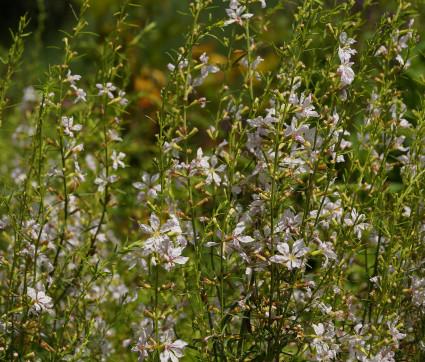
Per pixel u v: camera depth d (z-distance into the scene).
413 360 1.03
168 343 0.97
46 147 1.03
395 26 1.00
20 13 3.19
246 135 1.03
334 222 1.00
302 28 1.00
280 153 0.99
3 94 1.06
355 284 1.12
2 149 1.28
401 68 1.03
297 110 0.96
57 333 1.09
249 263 0.99
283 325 0.99
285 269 0.99
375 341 1.00
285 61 1.04
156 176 1.02
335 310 0.99
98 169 1.16
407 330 1.05
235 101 1.02
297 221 0.98
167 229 0.97
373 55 1.00
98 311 1.10
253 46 1.01
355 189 1.01
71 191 1.04
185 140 0.99
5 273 1.08
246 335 1.00
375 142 1.04
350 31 0.99
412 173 1.03
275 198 0.97
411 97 1.30
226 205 0.98
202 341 0.98
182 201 1.09
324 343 0.97
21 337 1.00
